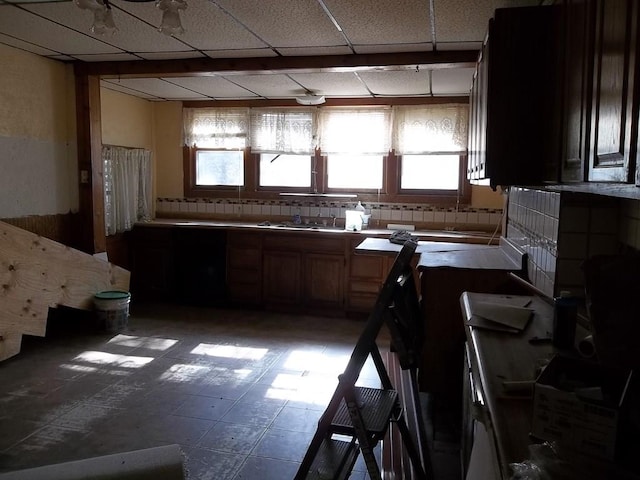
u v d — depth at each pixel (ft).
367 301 16.35
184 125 19.33
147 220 18.88
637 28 3.03
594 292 4.06
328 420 5.82
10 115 12.78
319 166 18.42
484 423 4.32
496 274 9.87
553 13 6.25
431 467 7.57
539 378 3.56
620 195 3.47
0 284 11.48
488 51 7.34
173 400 10.11
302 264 16.80
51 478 3.77
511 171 7.30
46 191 14.02
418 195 17.71
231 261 17.38
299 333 14.87
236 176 19.27
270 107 18.48
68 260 13.50
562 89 5.50
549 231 8.11
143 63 13.83
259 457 8.11
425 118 17.22
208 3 9.16
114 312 14.39
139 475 3.88
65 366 11.80
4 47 12.48
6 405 9.76
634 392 3.37
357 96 17.52
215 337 14.28
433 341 10.18
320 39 11.34
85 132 14.57
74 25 10.75
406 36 10.98
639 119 2.99
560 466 3.12
